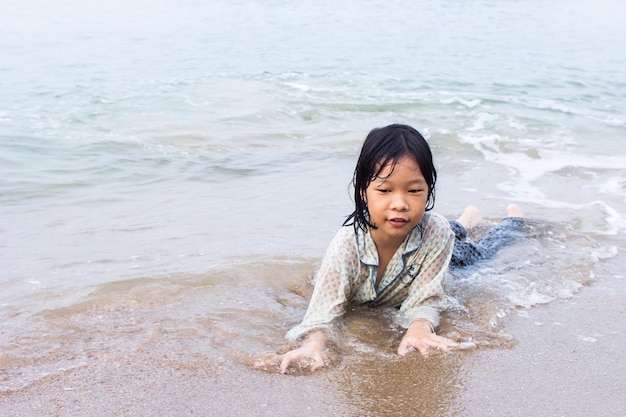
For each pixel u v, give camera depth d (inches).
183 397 101.7
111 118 327.3
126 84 411.8
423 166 117.0
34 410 97.4
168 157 270.8
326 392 103.9
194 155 274.5
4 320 127.8
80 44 555.8
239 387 105.0
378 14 801.6
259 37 620.4
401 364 113.2
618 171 261.1
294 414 97.7
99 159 265.4
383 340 123.0
